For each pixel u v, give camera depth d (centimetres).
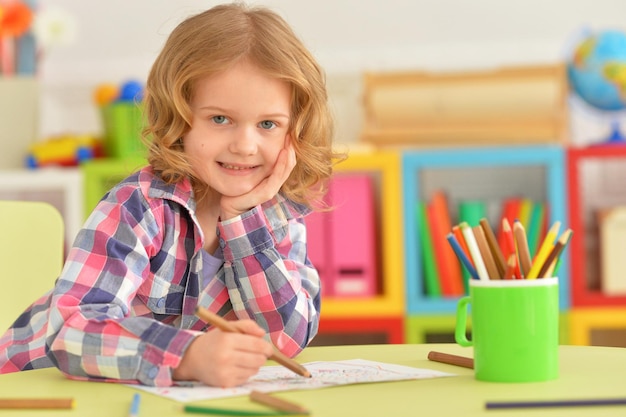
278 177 128
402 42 329
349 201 291
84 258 116
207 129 125
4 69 326
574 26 323
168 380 97
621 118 319
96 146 311
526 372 94
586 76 294
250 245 129
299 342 129
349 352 122
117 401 89
